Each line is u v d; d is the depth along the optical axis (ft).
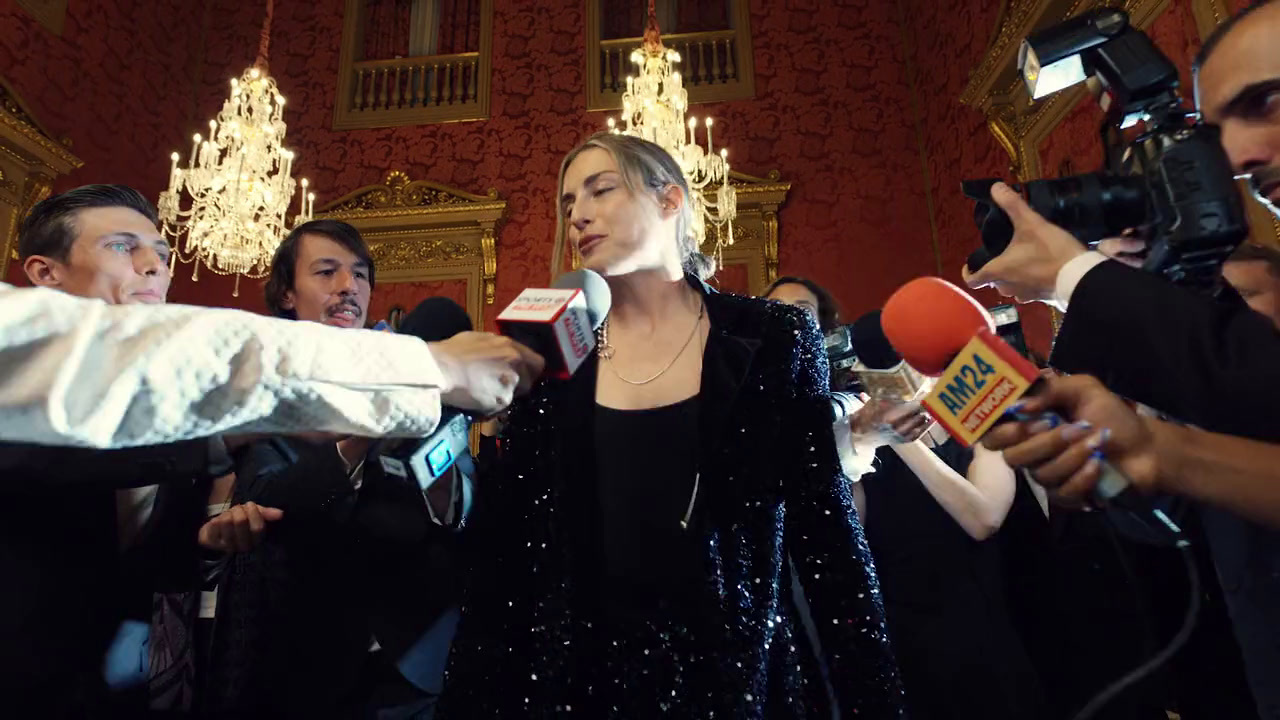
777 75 23.50
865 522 6.05
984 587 5.65
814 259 21.76
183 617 4.51
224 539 3.83
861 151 22.61
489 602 3.28
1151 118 2.64
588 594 3.27
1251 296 3.56
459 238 22.57
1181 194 2.41
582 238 3.71
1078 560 5.28
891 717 3.01
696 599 3.18
